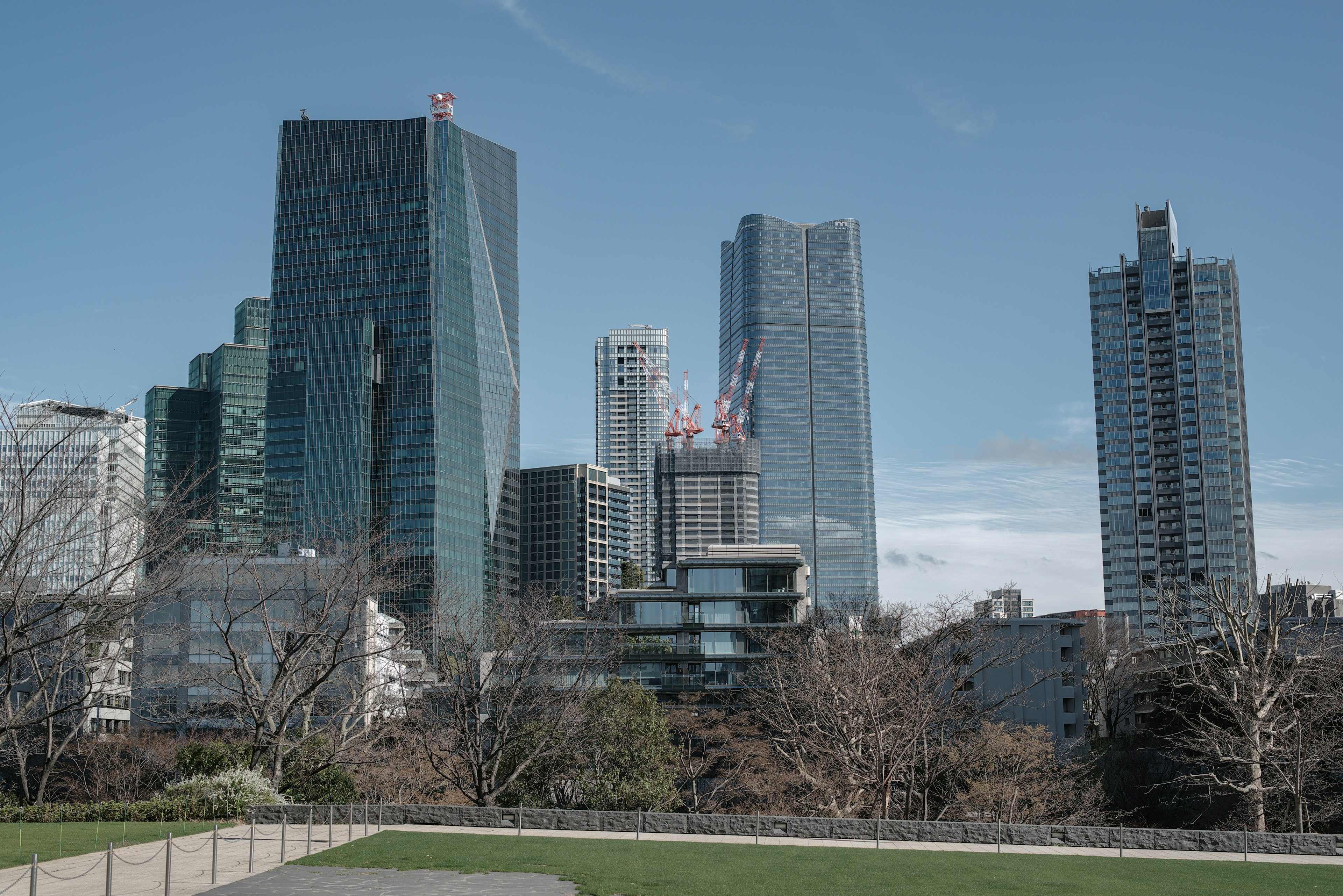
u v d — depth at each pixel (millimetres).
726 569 114500
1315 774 63406
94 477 51250
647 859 36812
